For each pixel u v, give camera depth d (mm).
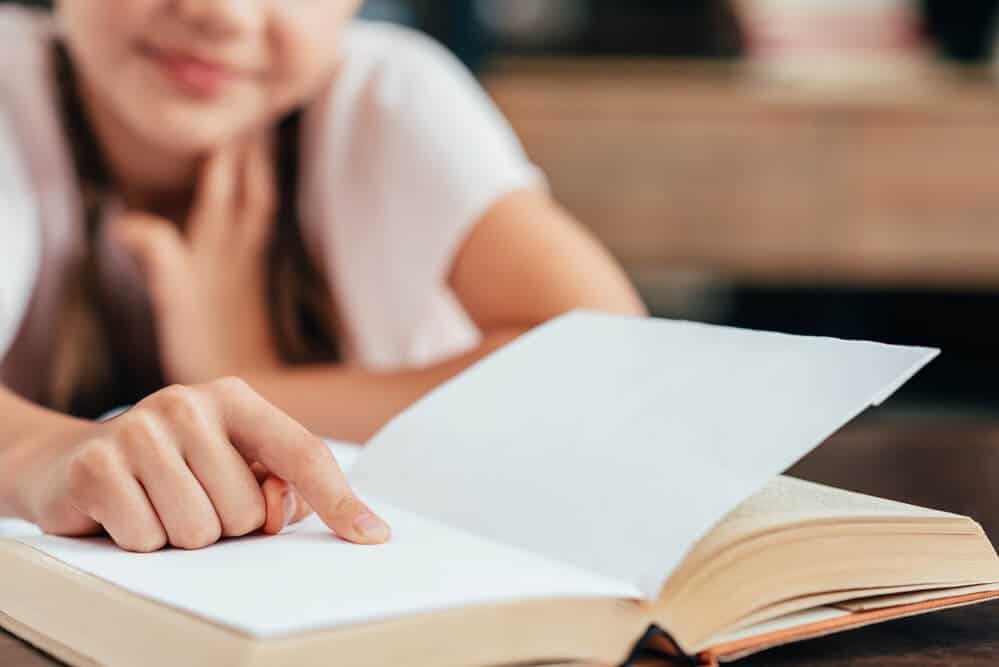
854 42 2959
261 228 1164
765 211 2564
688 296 2957
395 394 940
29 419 662
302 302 1204
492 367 641
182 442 500
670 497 460
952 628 507
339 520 489
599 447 515
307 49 1042
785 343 542
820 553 462
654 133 2543
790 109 2541
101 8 984
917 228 2578
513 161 1163
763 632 447
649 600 422
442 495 544
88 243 1120
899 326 2936
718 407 508
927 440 1006
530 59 2961
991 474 851
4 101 1086
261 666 356
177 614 394
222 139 1053
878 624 513
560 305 1030
